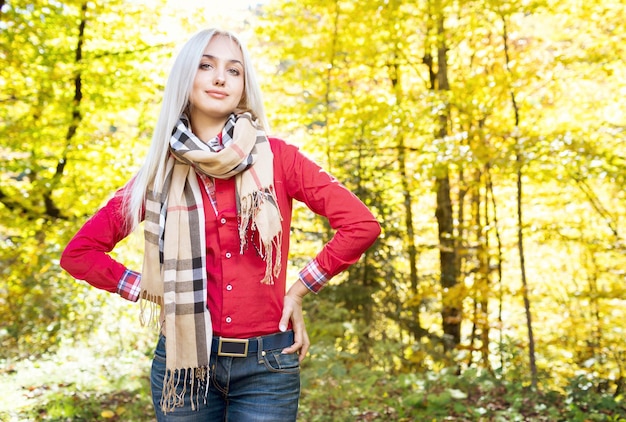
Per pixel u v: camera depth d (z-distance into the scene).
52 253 8.58
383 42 9.23
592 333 8.00
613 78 8.17
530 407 5.33
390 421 4.82
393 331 9.04
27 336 8.00
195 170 1.78
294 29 9.07
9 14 7.21
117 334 8.52
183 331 1.72
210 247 1.76
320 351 5.98
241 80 1.84
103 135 8.43
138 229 1.92
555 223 8.48
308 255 8.91
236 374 1.75
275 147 1.83
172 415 1.79
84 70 7.86
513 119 8.45
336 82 9.41
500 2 7.51
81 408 4.98
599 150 7.23
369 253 8.51
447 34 9.43
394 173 10.16
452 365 8.02
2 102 7.67
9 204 8.00
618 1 7.60
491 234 10.95
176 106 1.80
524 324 8.73
